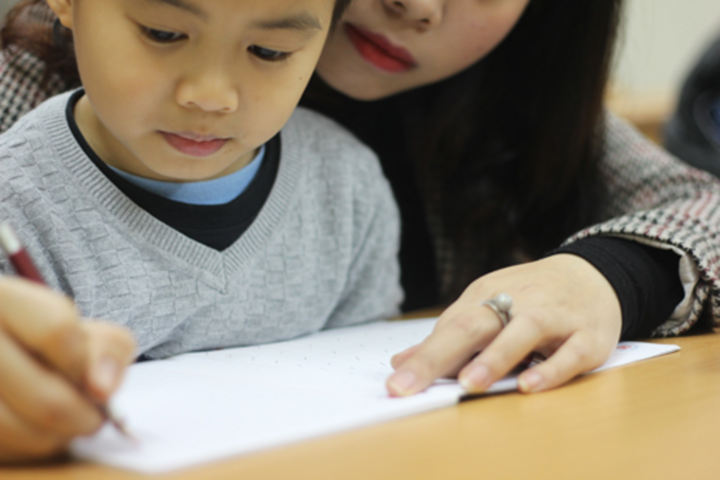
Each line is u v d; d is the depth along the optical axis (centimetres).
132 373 52
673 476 32
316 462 34
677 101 142
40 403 32
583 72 97
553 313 54
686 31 229
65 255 61
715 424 40
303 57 56
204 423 38
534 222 105
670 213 77
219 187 68
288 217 74
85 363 33
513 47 99
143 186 64
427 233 102
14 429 32
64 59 78
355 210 81
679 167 93
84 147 63
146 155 57
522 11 87
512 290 58
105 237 62
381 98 90
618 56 102
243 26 49
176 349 66
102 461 33
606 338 57
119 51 51
